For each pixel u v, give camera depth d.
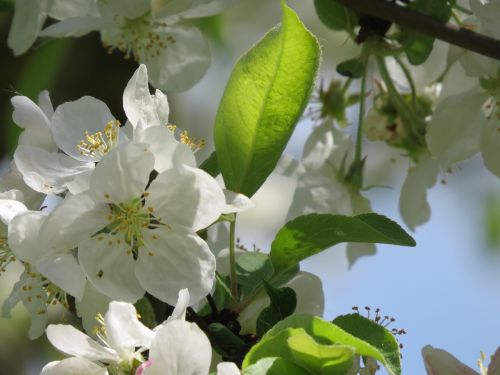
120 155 0.42
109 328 0.41
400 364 0.40
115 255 0.43
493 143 0.55
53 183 0.43
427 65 0.58
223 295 0.47
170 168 0.42
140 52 0.56
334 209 0.56
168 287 0.43
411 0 0.53
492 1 0.52
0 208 0.42
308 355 0.39
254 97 0.45
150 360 0.39
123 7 0.54
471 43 0.50
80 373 0.40
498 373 0.42
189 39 0.57
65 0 0.55
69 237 0.42
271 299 0.44
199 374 0.39
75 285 0.42
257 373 0.39
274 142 0.45
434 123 0.56
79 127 0.45
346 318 0.41
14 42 0.55
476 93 0.56
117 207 0.43
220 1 0.56
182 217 0.43
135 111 0.43
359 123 0.56
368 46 0.53
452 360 0.43
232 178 0.45
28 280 0.44
